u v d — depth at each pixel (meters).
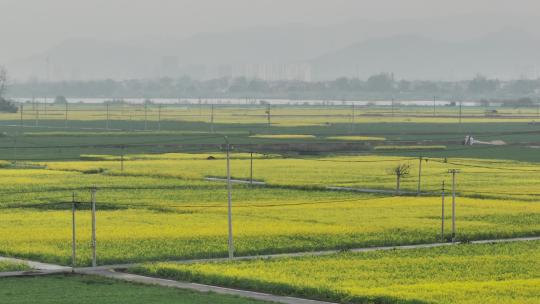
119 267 156.75
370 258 164.00
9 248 171.62
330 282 140.62
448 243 185.88
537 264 157.75
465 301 125.44
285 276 144.88
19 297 130.62
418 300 126.06
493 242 185.38
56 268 156.50
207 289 138.88
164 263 157.38
